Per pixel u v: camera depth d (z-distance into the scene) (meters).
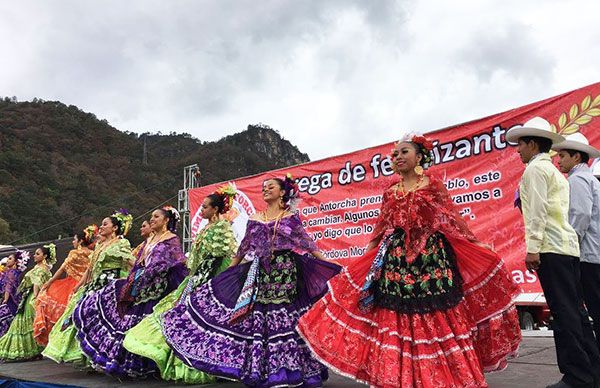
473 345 3.02
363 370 2.98
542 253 2.99
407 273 2.97
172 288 4.80
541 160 3.10
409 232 3.03
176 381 4.12
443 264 2.99
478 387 2.75
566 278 2.94
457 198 6.77
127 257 5.25
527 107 6.32
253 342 3.52
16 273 7.64
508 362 4.23
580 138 3.68
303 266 3.75
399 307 2.95
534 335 6.28
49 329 6.27
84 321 4.78
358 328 3.05
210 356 3.66
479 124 6.70
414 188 3.14
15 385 4.47
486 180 6.56
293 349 3.47
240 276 3.95
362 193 7.92
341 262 7.99
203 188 10.59
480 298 3.05
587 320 3.08
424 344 2.85
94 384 4.26
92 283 5.22
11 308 7.46
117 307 4.76
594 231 3.41
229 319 3.73
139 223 30.39
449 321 2.91
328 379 4.09
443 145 6.97
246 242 3.91
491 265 3.03
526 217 3.05
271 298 3.62
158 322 4.25
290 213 3.86
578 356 2.86
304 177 8.62
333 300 3.14
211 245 4.38
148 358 4.30
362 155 7.99
